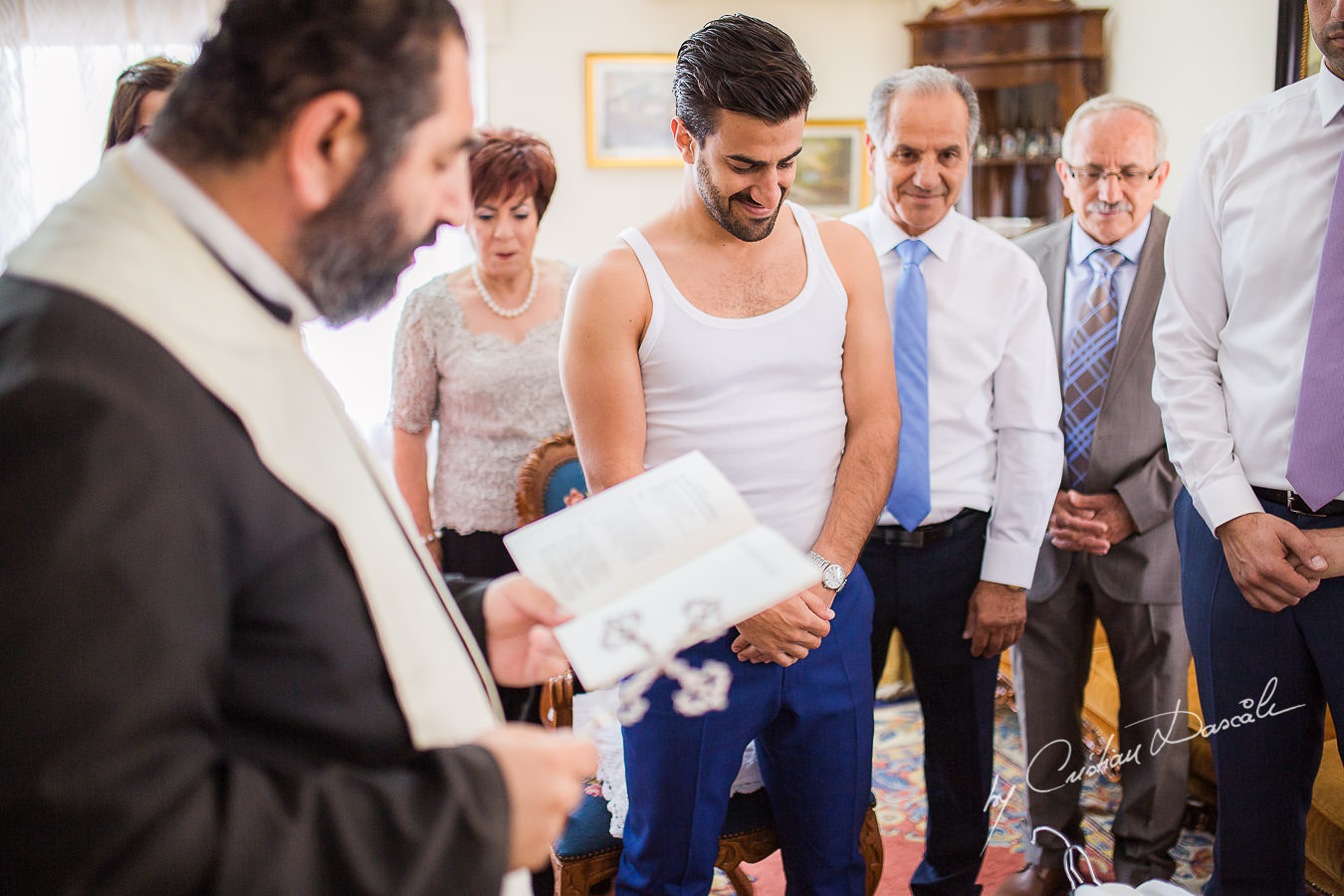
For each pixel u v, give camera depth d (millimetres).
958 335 2078
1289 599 1576
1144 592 2217
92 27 4215
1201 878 2387
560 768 727
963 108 2041
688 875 1611
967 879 2127
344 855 632
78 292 625
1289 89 1667
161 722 571
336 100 694
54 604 541
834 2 4684
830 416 1653
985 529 2119
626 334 1559
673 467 978
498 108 4590
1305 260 1594
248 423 674
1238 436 1702
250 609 690
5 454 562
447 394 2395
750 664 1579
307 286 763
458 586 1045
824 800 1678
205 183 712
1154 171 2215
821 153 4789
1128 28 3961
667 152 4672
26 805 538
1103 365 2264
